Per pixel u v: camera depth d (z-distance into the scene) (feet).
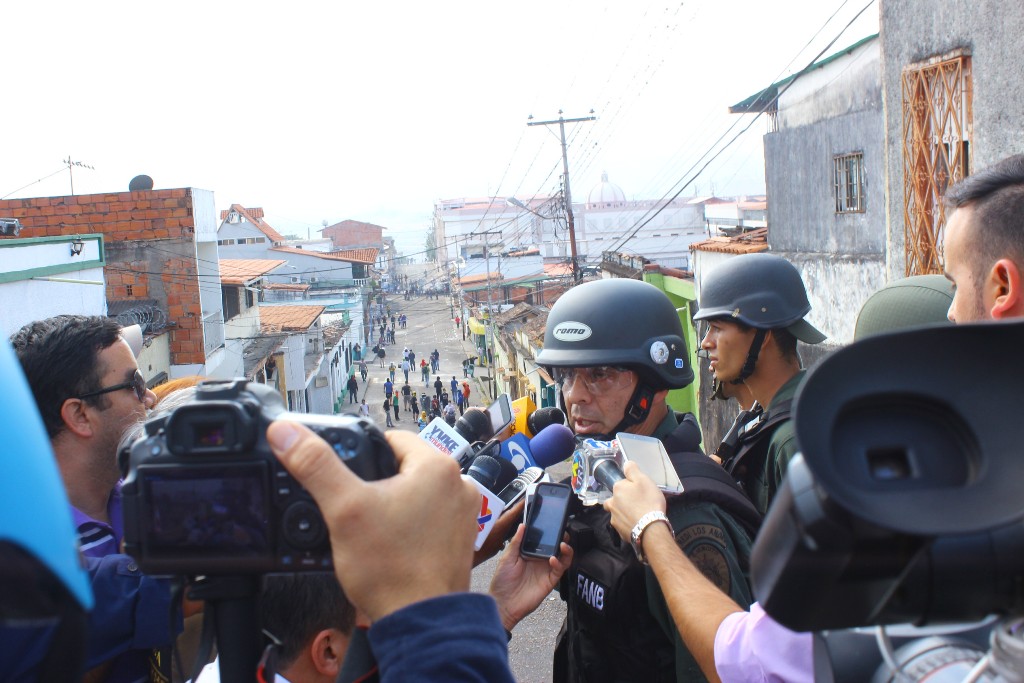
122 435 7.57
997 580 2.98
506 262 155.53
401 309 260.01
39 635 2.91
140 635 6.42
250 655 3.96
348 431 3.69
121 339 7.75
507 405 9.60
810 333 9.92
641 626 7.02
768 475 8.93
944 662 3.38
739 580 6.55
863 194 32.91
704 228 182.70
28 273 34.86
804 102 39.01
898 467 2.83
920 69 22.77
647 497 6.23
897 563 2.88
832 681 3.73
